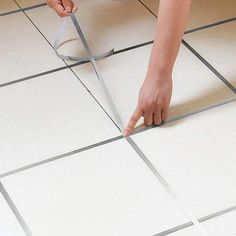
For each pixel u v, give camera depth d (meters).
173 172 1.45
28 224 1.35
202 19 1.91
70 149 1.52
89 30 1.89
